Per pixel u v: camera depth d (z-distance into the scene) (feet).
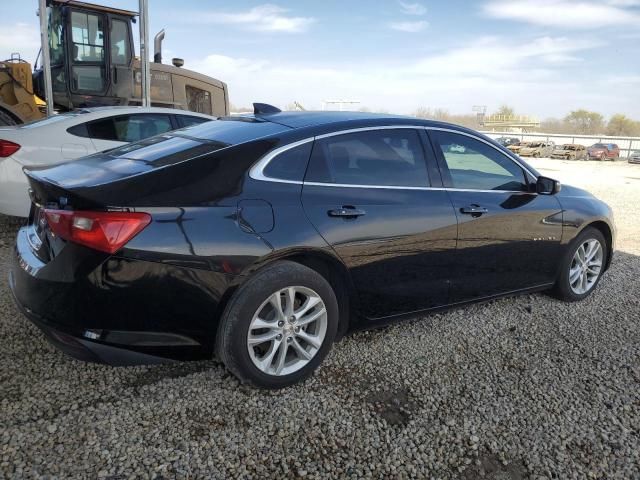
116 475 7.30
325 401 9.40
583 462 8.17
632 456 8.35
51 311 8.36
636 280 17.60
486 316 13.76
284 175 9.66
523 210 12.87
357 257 10.09
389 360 11.07
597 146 155.02
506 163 13.12
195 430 8.38
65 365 10.09
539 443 8.57
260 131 10.21
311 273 9.55
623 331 13.17
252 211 9.03
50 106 28.99
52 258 8.39
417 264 11.02
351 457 8.02
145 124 21.25
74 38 30.60
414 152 11.47
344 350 11.43
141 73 31.50
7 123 28.37
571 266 14.69
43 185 8.76
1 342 10.82
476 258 12.05
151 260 8.20
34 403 8.80
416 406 9.44
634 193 49.16
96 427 8.29
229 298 8.91
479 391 10.02
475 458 8.16
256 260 8.90
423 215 10.95
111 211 8.03
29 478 7.12
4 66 29.14
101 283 8.07
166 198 8.46
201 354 9.12
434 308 11.81
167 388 9.51
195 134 10.87
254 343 9.19
